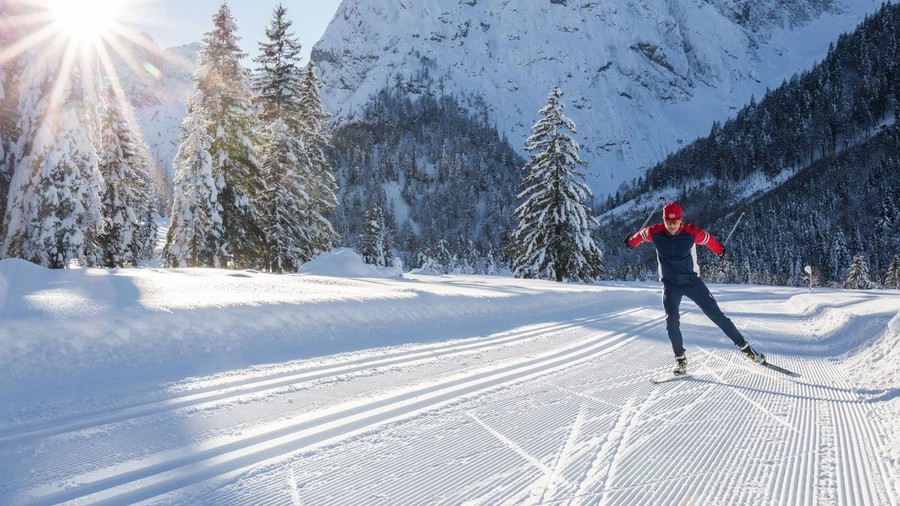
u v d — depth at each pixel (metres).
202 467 3.01
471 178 192.50
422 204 179.25
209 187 21.56
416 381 5.14
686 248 5.25
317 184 27.52
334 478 2.88
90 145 17.34
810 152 155.00
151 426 3.73
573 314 11.60
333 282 13.37
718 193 165.62
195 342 6.12
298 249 25.25
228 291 9.39
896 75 149.50
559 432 3.66
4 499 2.57
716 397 4.61
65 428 3.65
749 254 114.56
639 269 103.94
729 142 182.62
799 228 117.81
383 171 188.62
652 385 5.07
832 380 5.25
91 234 17.80
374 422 3.86
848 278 71.81
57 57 16.81
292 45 26.05
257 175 23.84
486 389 4.85
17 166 16.72
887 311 8.62
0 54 15.92
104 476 2.88
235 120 22.91
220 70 22.59
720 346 7.56
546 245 28.30
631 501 2.58
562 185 28.14
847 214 115.38
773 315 13.00
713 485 2.77
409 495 2.67
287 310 7.65
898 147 128.75
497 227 168.00
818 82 177.88
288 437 3.53
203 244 21.36
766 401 4.46
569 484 2.80
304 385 4.91
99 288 8.42
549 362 6.18
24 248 16.45
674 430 3.69
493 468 3.03
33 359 4.96
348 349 6.75
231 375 5.23
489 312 10.64
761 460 3.11
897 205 104.19
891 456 3.08
